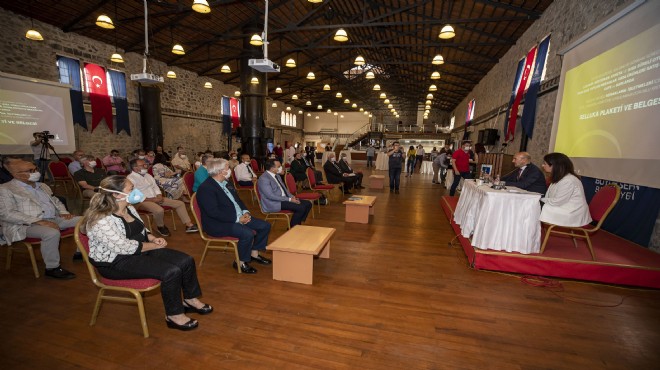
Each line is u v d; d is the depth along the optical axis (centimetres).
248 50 879
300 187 820
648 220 320
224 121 1493
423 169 1425
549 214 295
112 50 921
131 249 190
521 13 625
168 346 185
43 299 235
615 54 351
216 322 211
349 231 442
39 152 640
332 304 238
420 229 461
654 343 199
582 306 243
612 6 378
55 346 182
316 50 1204
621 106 336
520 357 182
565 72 469
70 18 746
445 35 523
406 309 233
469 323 217
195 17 827
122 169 793
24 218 254
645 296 260
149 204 379
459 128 1812
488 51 916
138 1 694
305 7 845
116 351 179
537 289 270
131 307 229
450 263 328
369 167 1686
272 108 2081
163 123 1139
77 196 630
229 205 291
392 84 1638
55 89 748
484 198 308
